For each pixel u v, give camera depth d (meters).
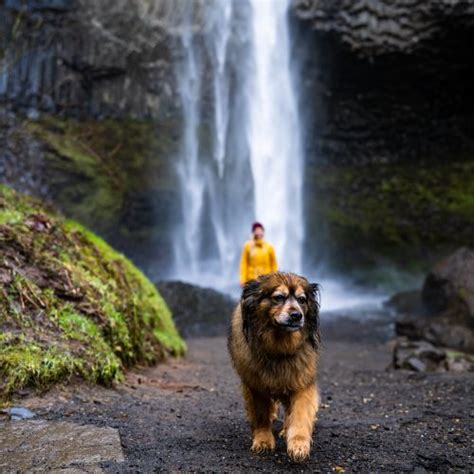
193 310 15.08
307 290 3.58
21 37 24.16
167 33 26.62
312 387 3.64
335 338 13.69
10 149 23.23
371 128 28.81
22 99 24.98
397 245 25.59
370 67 25.77
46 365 4.36
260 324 3.52
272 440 3.63
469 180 27.59
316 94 28.00
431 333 11.77
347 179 29.12
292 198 28.81
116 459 3.17
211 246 28.00
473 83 26.47
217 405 4.93
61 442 3.37
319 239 27.36
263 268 7.06
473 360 8.37
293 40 26.31
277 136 28.69
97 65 26.06
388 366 8.52
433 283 14.05
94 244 7.12
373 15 24.28
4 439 3.40
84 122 26.38
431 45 24.39
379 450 3.59
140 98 27.33
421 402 5.32
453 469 3.24
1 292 4.84
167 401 4.82
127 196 25.88
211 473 3.09
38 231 6.06
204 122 28.56
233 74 28.31
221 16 27.41
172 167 27.48
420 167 28.80
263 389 3.64
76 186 24.39
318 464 3.32
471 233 24.95
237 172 28.81
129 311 6.32
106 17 25.86
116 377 5.01
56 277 5.53
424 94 27.12
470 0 22.77
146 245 26.05
